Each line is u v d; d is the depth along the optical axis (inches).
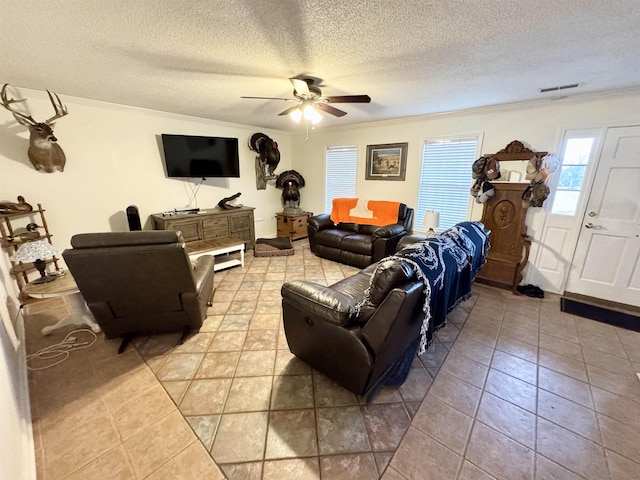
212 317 104.3
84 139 130.5
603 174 111.8
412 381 73.8
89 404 65.0
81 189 132.6
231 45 71.4
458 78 94.6
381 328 54.9
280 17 58.3
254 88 108.6
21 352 79.7
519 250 128.8
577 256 122.1
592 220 117.0
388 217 169.3
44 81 100.5
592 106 109.5
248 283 136.1
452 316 107.0
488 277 135.6
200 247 144.9
